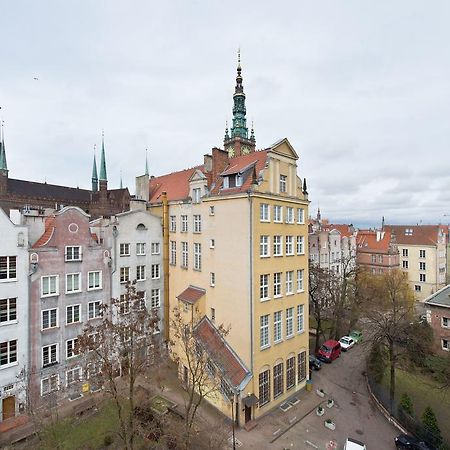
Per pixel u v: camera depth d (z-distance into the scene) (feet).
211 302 108.47
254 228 92.94
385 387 111.24
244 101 200.44
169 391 103.14
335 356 138.62
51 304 99.40
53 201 244.42
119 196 263.90
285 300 103.76
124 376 92.63
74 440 78.54
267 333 97.14
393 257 260.42
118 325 81.46
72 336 104.06
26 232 93.91
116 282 117.91
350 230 286.25
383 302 172.24
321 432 87.25
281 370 101.50
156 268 132.98
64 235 103.45
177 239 129.80
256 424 88.48
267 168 98.73
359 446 75.92
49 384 97.45
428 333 125.70
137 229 126.31
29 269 94.38
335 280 167.22
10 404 89.20
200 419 89.30
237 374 91.56
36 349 95.35
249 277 92.32
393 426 90.94
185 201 123.75
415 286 265.95
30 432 82.64
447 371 102.89
